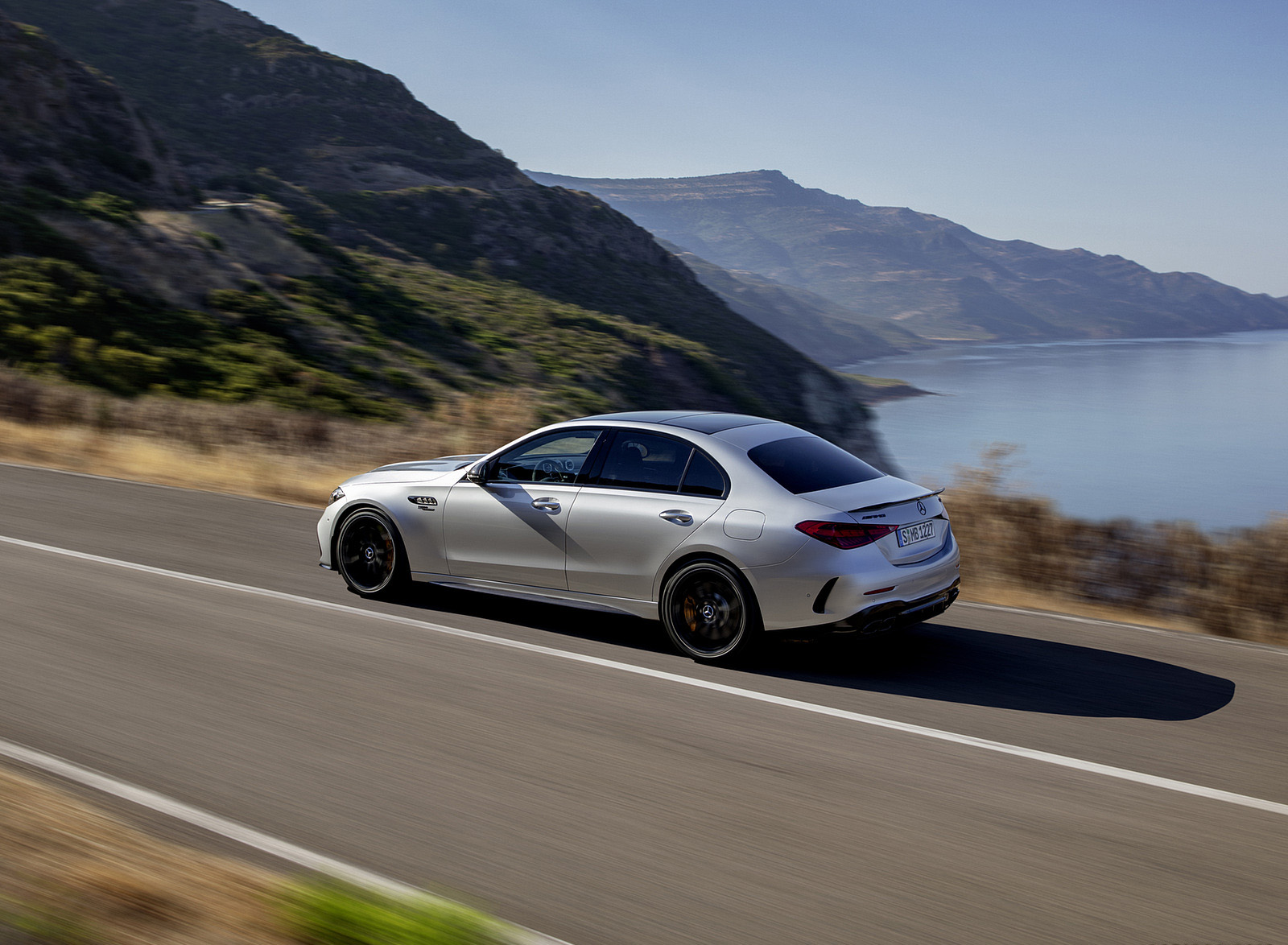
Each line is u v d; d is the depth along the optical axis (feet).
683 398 242.37
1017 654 20.86
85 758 14.06
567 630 21.58
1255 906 11.05
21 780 12.80
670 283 394.32
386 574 23.57
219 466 46.62
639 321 320.91
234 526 32.37
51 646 19.07
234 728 15.43
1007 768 14.79
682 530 19.49
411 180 391.04
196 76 437.17
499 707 16.80
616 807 13.16
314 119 426.10
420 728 15.70
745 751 15.21
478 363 194.59
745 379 294.05
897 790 13.92
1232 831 12.87
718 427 20.79
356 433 58.18
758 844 12.27
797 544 18.42
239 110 424.05
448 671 18.60
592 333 258.98
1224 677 19.48
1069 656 20.80
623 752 15.06
